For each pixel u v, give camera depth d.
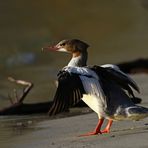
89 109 14.97
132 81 10.83
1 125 13.42
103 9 44.97
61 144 10.32
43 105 15.20
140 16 45.78
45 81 23.02
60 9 43.22
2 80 24.55
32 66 30.45
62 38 40.41
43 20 41.19
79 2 44.53
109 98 10.71
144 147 9.27
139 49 35.03
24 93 15.46
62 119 13.51
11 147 10.69
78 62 11.61
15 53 33.59
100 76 10.67
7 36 36.69
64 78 10.48
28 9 41.62
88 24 43.06
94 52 35.16
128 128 11.26
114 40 40.25
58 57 32.72
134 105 10.71
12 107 15.03
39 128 12.58
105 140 10.18
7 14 40.22
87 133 11.24
